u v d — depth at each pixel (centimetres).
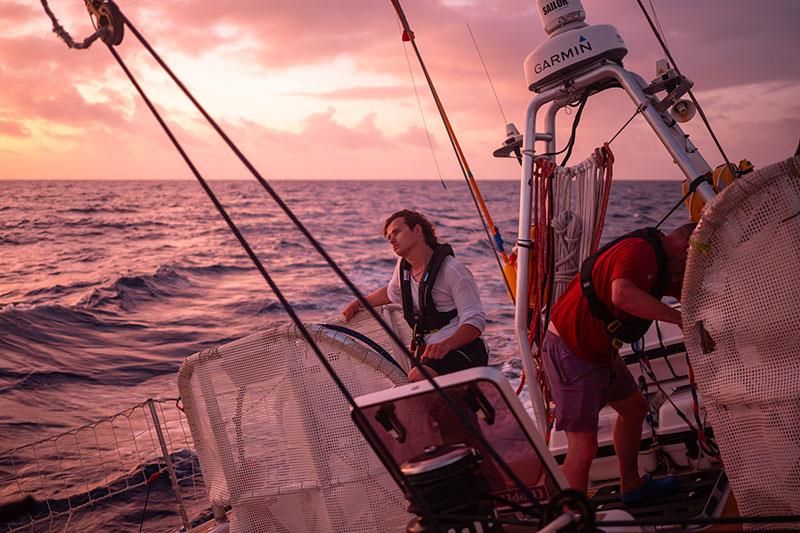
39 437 938
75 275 2712
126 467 743
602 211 369
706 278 260
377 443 254
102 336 1686
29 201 7931
